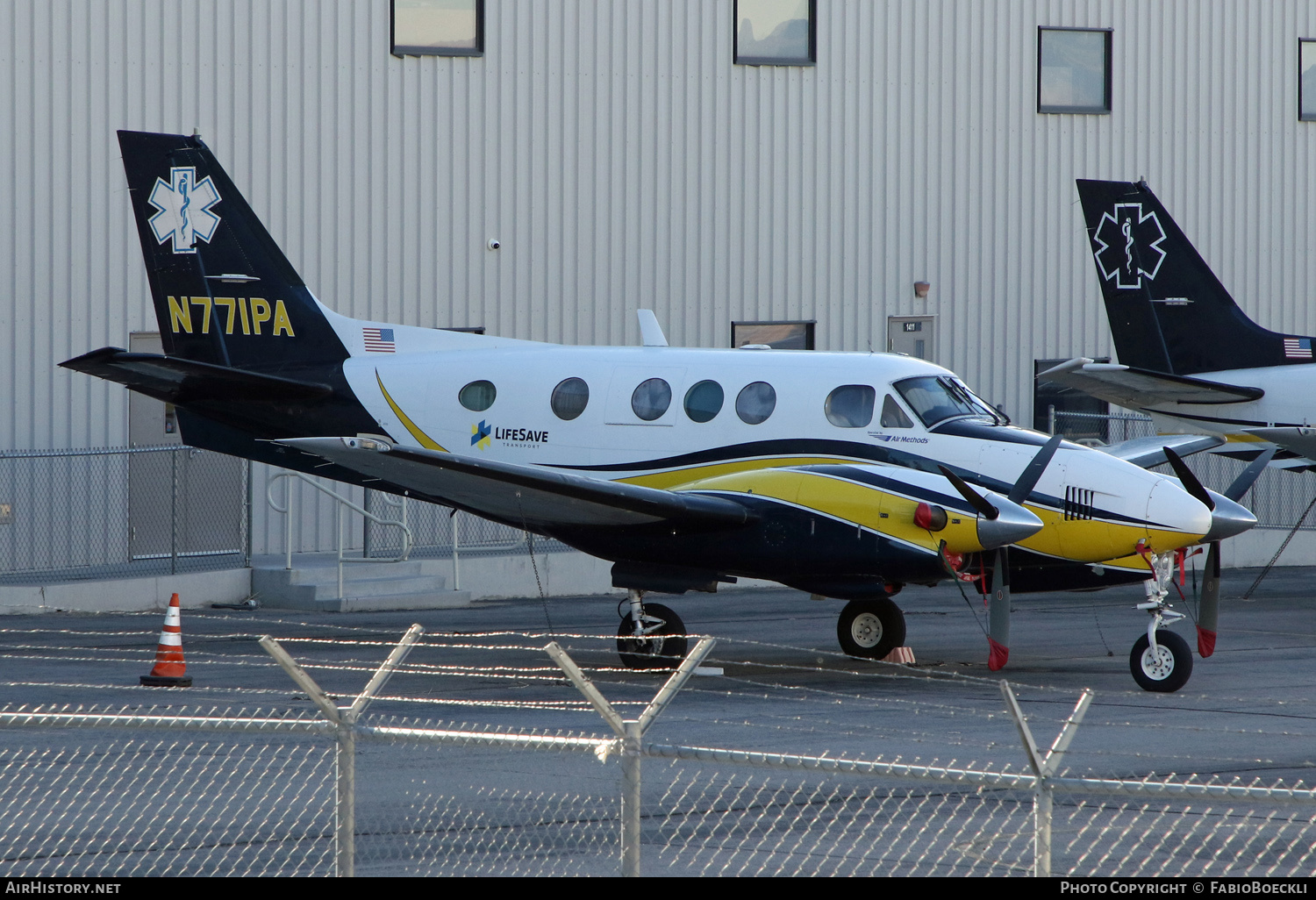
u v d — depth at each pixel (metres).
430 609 63.81
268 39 68.00
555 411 49.88
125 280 66.19
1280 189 85.19
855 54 77.38
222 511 67.81
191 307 54.78
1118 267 69.19
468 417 51.12
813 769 17.56
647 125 73.88
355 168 69.38
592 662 47.59
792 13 76.31
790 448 46.25
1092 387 66.69
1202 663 47.38
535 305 72.38
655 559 44.81
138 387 51.94
